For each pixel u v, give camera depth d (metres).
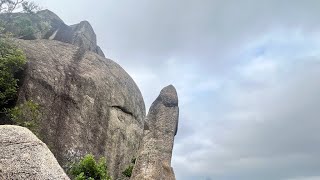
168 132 19.75
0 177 9.73
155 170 17.55
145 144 18.72
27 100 25.00
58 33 39.88
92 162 20.81
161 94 20.92
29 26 34.91
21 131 10.93
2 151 10.27
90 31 42.88
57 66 28.61
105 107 30.11
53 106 26.12
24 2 36.12
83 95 28.44
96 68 32.06
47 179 9.91
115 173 28.75
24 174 9.88
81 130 27.09
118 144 29.98
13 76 25.66
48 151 10.72
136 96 35.78
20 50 26.20
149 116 20.22
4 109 24.16
